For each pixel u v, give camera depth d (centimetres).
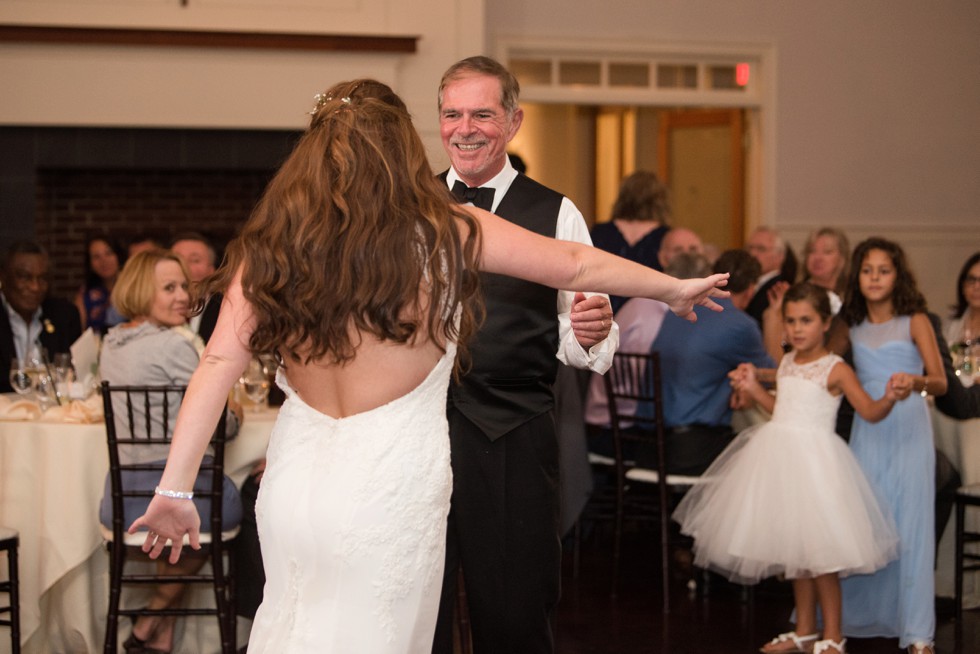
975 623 426
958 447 437
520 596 251
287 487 188
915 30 845
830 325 403
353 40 710
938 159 852
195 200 751
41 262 521
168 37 695
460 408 249
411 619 188
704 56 830
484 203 263
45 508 367
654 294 201
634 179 623
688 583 486
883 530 368
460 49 733
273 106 713
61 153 710
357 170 183
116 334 372
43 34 686
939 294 858
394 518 184
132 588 389
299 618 184
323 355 185
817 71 837
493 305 249
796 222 840
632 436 467
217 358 189
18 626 352
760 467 377
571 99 816
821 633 402
